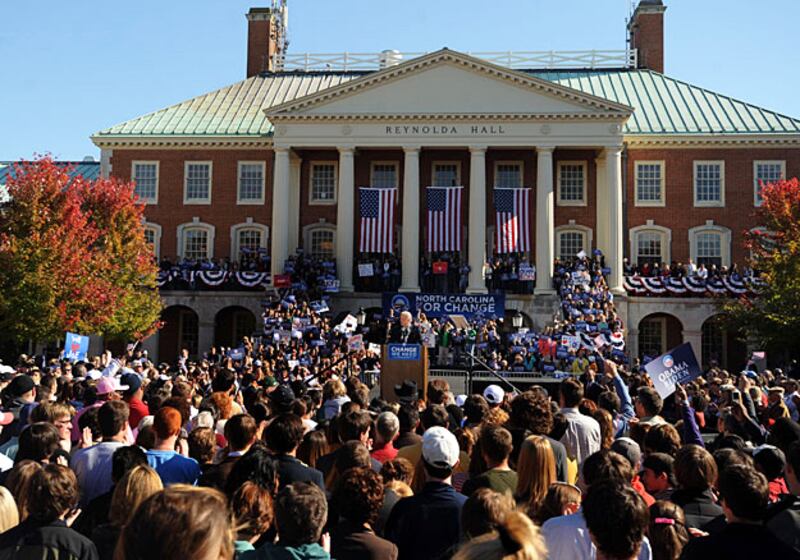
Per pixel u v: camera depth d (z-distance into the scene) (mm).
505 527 3477
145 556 3088
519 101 48312
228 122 55031
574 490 6418
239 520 5629
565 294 43625
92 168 69000
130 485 5711
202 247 53219
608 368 14227
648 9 60594
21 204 41688
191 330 53000
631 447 8617
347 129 49000
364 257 50125
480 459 8102
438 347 37719
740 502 5445
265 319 40594
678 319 48688
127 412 8180
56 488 5480
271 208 53031
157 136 53250
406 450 8781
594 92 56750
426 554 6363
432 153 52000
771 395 15094
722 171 51625
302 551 5105
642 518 4684
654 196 51812
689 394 19156
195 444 8484
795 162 51250
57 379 15945
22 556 5262
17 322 39594
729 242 51219
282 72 61938
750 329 44375
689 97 55781
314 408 14195
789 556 5297
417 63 48469
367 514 6004
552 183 48594
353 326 33188
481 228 47750
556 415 9641
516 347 36688
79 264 40625
